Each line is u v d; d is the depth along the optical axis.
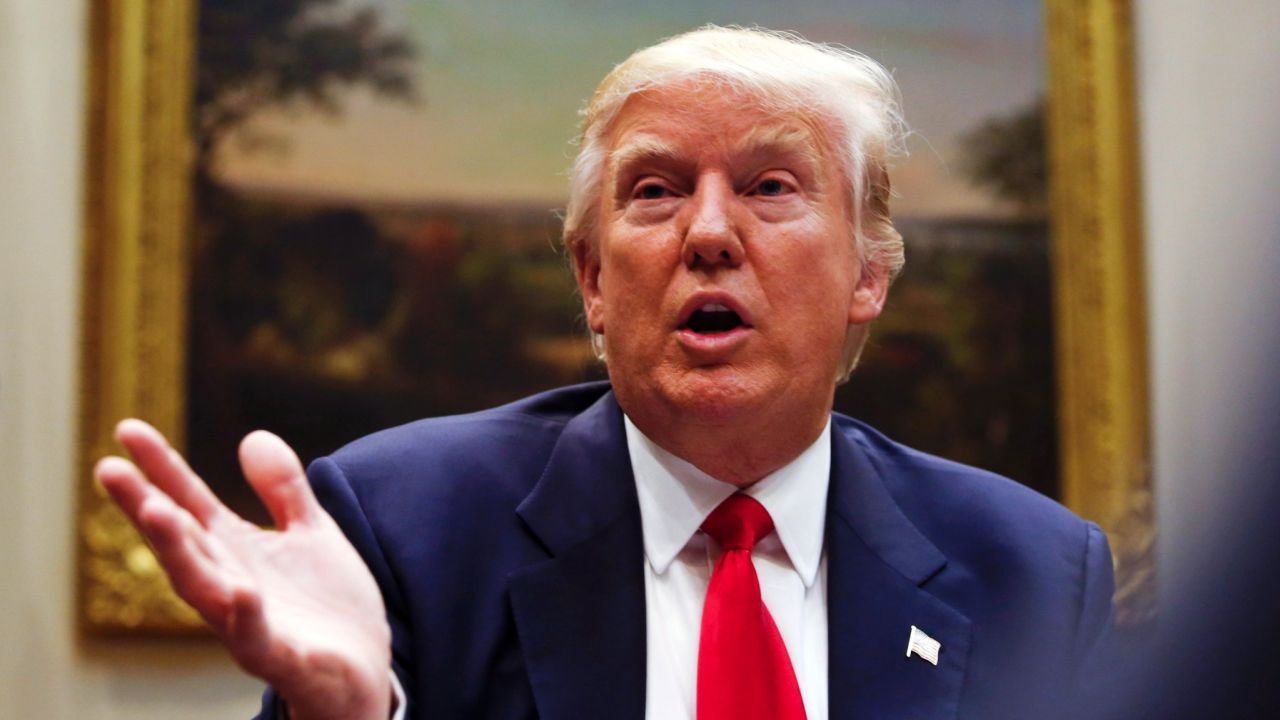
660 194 1.46
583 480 1.46
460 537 1.39
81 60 3.27
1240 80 3.64
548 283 3.43
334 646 0.98
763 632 1.33
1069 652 1.43
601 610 1.36
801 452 1.49
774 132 1.44
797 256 1.43
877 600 1.41
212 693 3.13
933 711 1.34
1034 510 1.56
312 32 3.41
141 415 3.20
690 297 1.40
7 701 3.05
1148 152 3.64
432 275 3.40
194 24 3.34
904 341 3.54
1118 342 3.54
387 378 3.35
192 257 3.29
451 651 1.32
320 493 1.41
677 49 1.49
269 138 3.36
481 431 1.54
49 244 3.21
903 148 1.73
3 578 3.09
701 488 1.46
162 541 0.86
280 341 3.31
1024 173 3.61
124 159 3.25
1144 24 3.68
